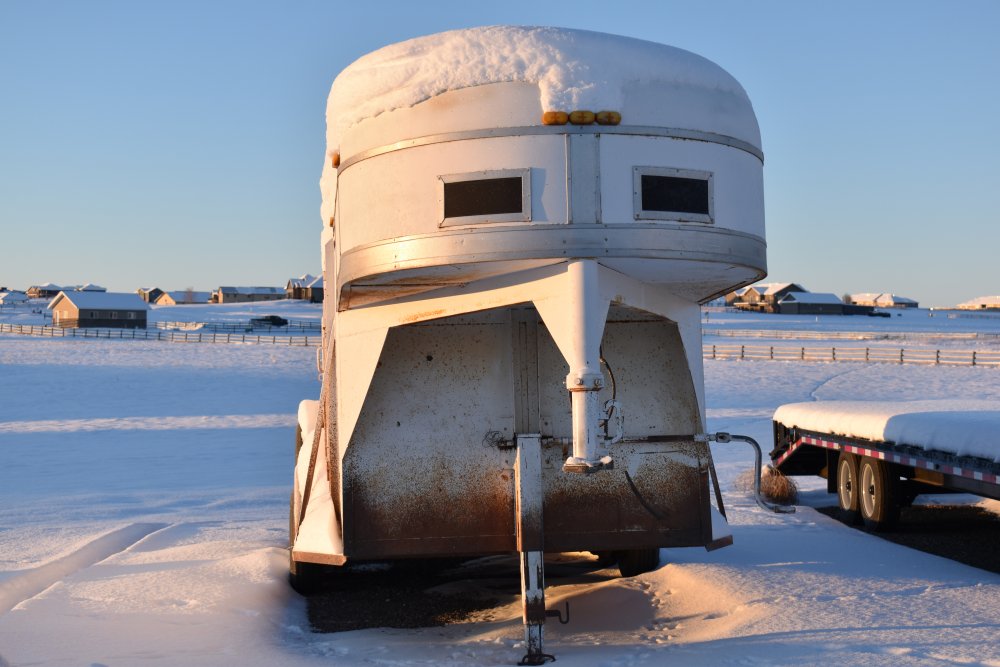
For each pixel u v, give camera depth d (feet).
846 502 32.22
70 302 297.53
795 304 407.03
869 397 99.19
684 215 15.28
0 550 26.89
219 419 83.15
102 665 14.75
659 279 16.47
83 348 195.11
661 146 15.23
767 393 106.52
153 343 212.43
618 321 18.37
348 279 16.12
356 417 17.49
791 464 37.32
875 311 444.96
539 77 14.87
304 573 20.77
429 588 21.81
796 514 31.89
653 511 17.93
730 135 16.02
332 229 19.47
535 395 17.80
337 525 18.08
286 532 28.63
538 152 14.80
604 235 14.73
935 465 25.75
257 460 54.24
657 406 18.22
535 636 14.89
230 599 18.72
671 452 18.11
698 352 18.25
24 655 15.24
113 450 60.03
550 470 17.79
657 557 21.44
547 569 23.62
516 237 14.70
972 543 27.20
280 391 117.70
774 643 14.82
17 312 379.14
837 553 23.00
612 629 17.06
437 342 17.88
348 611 19.57
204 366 155.43
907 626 15.65
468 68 15.07
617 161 14.94
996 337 216.13
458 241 14.87
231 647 15.79
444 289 16.49
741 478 39.55
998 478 22.70
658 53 15.55
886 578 19.60
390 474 17.67
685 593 18.94
